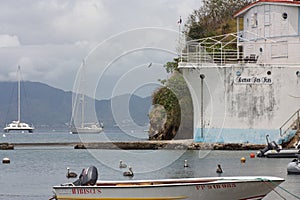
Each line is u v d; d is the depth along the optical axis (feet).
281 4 191.83
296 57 190.70
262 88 180.75
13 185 116.78
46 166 155.74
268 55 194.49
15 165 159.63
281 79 180.24
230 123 180.24
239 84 180.45
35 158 181.27
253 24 200.64
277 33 193.67
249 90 180.86
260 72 180.65
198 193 78.64
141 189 77.46
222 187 79.10
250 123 180.86
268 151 162.20
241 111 180.65
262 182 80.33
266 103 180.75
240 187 79.77
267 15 195.62
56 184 118.62
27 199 99.19
